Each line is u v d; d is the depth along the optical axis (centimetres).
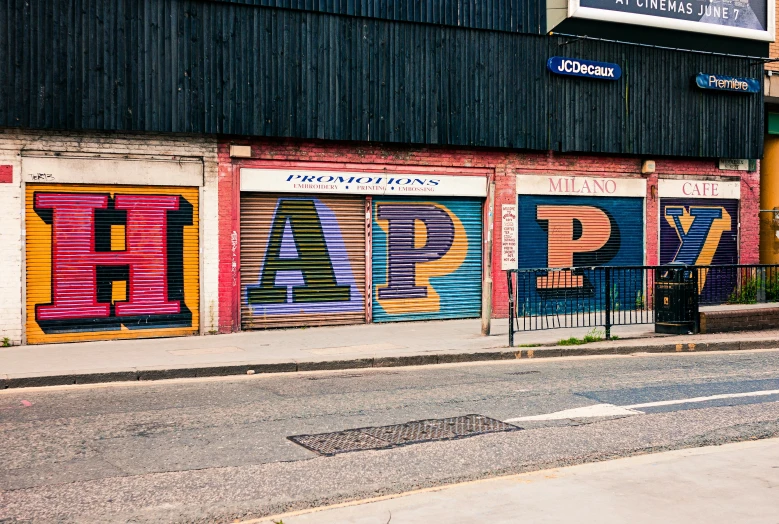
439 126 1648
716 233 2008
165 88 1416
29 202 1342
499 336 1445
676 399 938
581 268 1468
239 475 652
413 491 607
